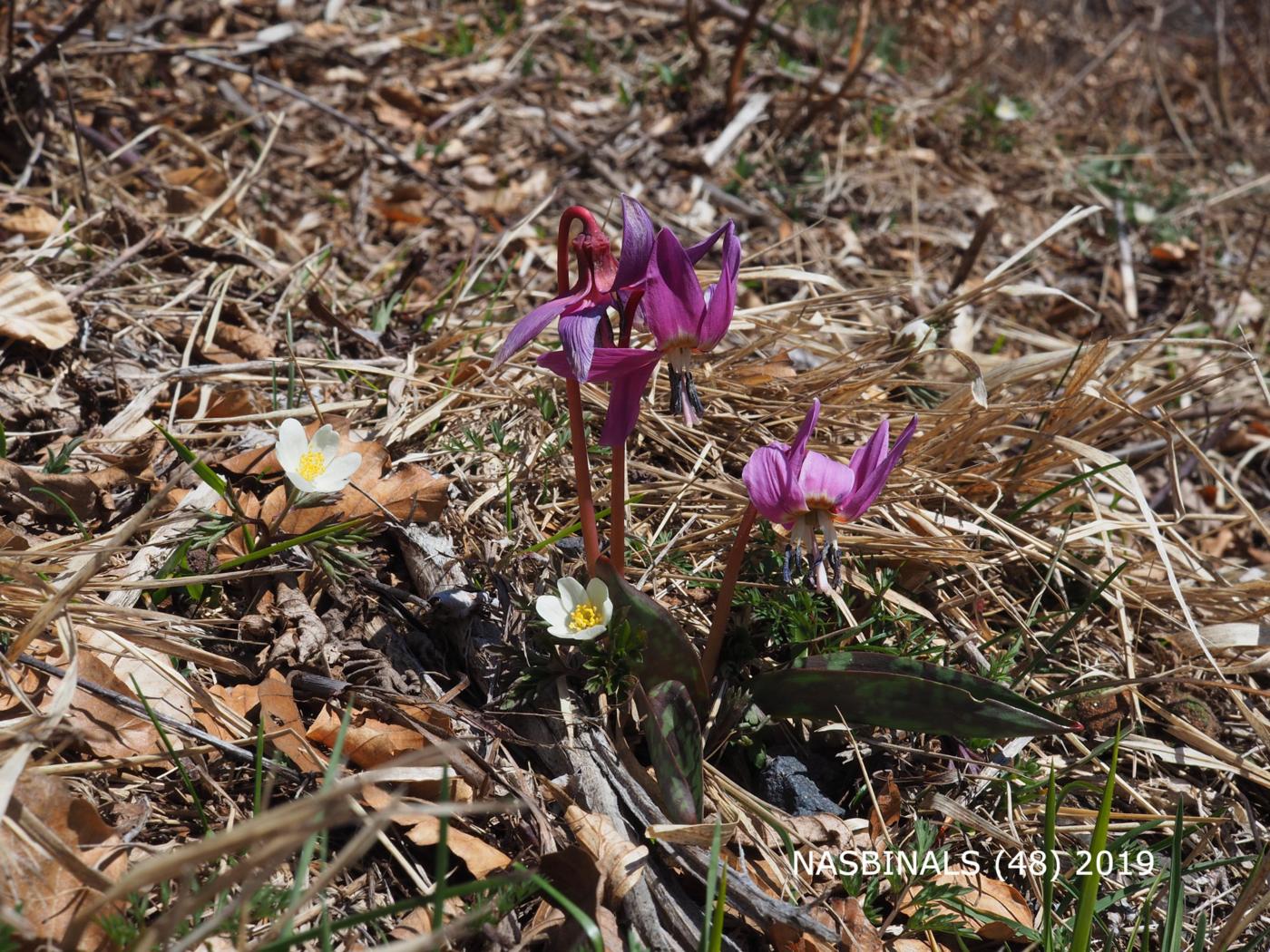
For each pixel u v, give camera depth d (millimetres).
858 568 500
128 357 566
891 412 581
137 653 385
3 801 287
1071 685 482
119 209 651
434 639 444
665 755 365
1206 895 422
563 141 950
